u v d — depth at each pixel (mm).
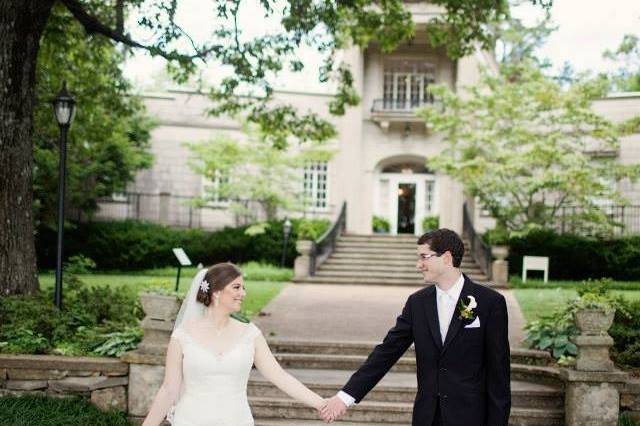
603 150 21203
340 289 15719
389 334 4270
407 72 24375
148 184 23719
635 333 7289
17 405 6176
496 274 16766
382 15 12602
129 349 6859
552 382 6992
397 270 18219
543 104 18578
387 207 25141
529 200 19188
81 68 13859
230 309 3943
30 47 8516
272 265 20875
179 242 20938
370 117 24156
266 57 12180
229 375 3877
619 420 6129
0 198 8320
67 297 8891
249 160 21328
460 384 3895
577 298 7230
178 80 12188
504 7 11406
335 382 6980
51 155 18453
